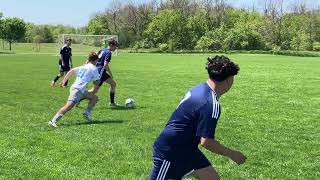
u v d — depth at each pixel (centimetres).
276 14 9800
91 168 806
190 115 458
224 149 464
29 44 10250
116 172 786
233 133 1126
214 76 462
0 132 1091
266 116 1382
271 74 3191
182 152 468
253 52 8369
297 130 1175
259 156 908
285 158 899
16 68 3519
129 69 3575
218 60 463
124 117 1334
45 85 2250
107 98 1788
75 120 1274
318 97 1867
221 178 758
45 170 783
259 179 761
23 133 1080
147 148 953
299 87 2277
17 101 1655
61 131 1113
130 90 2078
